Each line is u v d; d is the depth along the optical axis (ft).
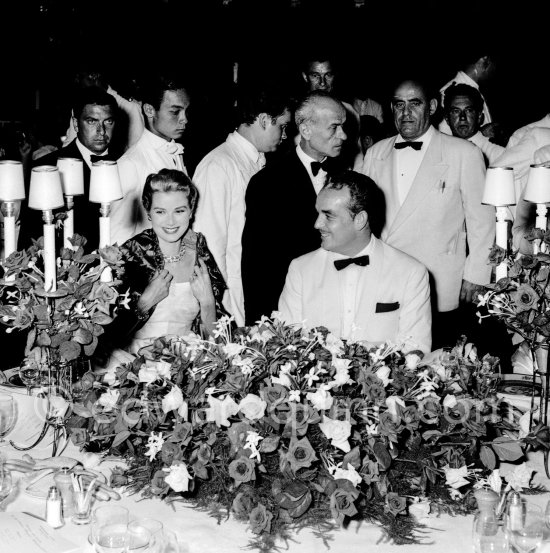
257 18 27.89
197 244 13.12
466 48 29.71
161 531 7.15
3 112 26.96
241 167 16.65
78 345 9.25
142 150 16.56
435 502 8.20
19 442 9.86
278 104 16.39
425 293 12.48
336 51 29.22
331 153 15.66
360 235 12.21
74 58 27.09
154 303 12.65
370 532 7.86
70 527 7.93
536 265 9.18
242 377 8.13
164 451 8.04
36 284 9.49
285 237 15.52
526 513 7.22
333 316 12.47
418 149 17.12
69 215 10.22
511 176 9.66
